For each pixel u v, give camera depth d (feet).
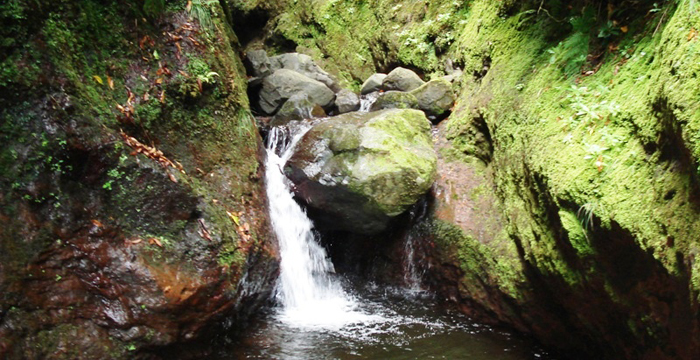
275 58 26.61
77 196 11.09
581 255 11.47
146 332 11.39
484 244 16.06
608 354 12.84
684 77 8.99
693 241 8.50
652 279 9.98
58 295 10.66
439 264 17.39
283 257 16.61
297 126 19.85
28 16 10.55
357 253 20.07
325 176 17.04
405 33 25.95
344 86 29.01
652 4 12.82
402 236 18.69
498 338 15.14
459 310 16.90
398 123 18.07
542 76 15.24
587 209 10.76
